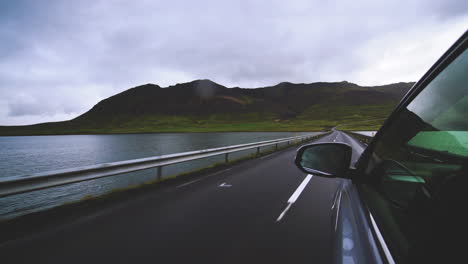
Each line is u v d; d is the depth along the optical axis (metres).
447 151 0.93
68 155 25.81
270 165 9.72
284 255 2.53
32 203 6.58
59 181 4.52
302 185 6.11
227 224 3.49
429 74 1.24
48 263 2.44
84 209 4.36
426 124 1.21
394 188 1.28
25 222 3.69
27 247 2.81
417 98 1.35
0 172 15.54
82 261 2.46
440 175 0.93
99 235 3.15
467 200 0.68
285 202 4.62
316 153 2.05
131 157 21.42
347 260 1.11
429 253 0.73
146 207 4.43
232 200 4.79
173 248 2.74
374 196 1.54
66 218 3.88
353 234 1.30
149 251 2.67
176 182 6.77
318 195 5.14
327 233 3.14
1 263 2.45
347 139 26.53
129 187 6.01
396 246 0.95
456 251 0.63
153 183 6.55
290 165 9.63
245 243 2.84
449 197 0.78
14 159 23.52
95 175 5.23
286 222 3.55
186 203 4.64
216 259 2.46
